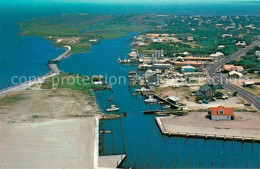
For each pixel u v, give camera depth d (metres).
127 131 114.25
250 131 108.75
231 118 118.94
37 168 88.25
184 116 124.44
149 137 109.00
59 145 100.62
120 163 91.56
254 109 130.38
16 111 131.75
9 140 103.94
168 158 95.12
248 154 97.31
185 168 89.75
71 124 117.19
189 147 101.88
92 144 101.38
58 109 133.88
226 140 105.12
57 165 89.56
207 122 117.19
